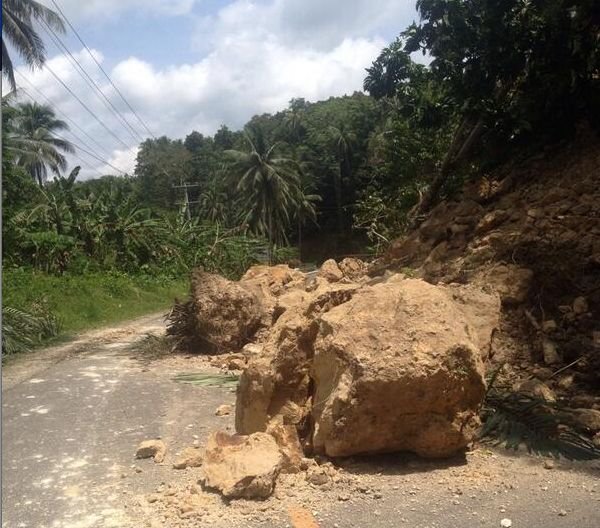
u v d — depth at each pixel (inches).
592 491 166.2
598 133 380.5
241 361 360.8
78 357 426.6
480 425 204.4
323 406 189.5
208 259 1225.4
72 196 1043.3
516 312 288.2
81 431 240.4
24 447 221.5
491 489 167.9
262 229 1765.5
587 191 329.1
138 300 836.0
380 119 2416.3
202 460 196.9
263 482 163.6
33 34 846.5
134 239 1066.7
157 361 398.0
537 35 382.3
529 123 398.0
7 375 364.8
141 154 3176.7
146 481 185.6
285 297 315.3
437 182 486.3
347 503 161.8
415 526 149.1
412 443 185.0
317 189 2471.7
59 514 164.1
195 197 2864.2
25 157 1609.3
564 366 256.4
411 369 174.6
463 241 386.3
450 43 422.3
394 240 538.9
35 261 852.0
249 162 1791.3
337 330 191.2
